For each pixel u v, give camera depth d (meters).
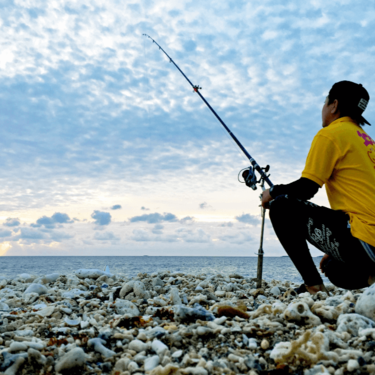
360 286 2.31
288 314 1.93
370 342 1.60
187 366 1.49
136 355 1.61
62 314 2.53
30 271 27.52
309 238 2.34
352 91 2.34
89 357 1.62
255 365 1.49
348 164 2.14
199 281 4.61
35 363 1.53
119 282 4.64
